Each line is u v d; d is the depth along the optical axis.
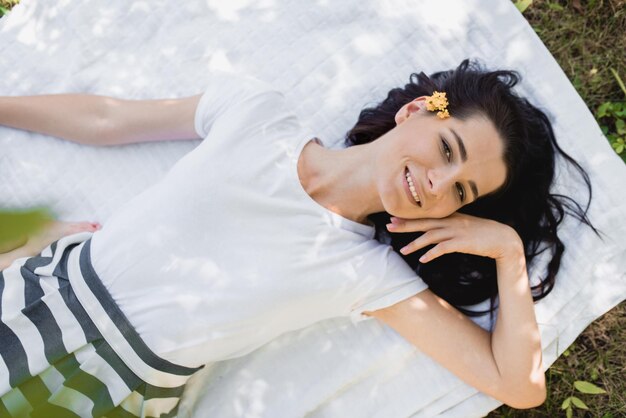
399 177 1.28
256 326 1.32
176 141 1.59
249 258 1.30
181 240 1.29
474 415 1.47
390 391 1.50
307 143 1.39
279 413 1.49
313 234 1.33
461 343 1.35
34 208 0.29
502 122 1.32
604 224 1.53
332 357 1.51
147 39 1.63
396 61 1.61
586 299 1.52
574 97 1.55
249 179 1.32
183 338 1.28
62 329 1.29
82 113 1.49
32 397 1.27
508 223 1.50
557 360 1.65
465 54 1.60
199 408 1.52
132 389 1.31
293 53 1.62
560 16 1.73
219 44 1.62
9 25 1.62
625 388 1.63
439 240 1.37
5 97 1.50
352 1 1.62
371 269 1.34
